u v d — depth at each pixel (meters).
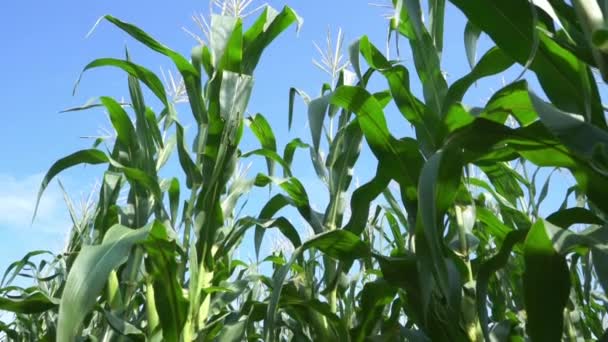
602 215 1.75
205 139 2.37
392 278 2.06
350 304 2.61
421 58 2.20
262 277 2.54
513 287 2.63
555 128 1.41
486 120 1.59
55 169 2.44
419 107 2.09
